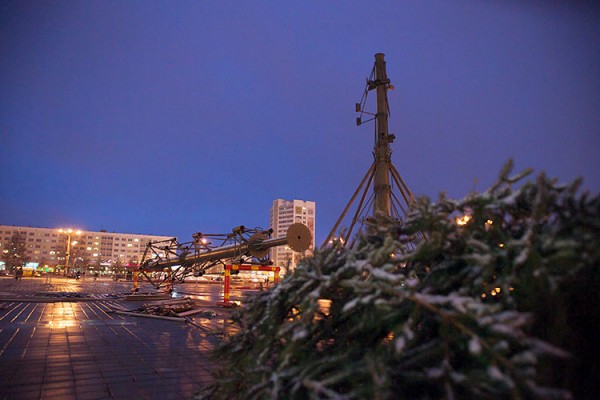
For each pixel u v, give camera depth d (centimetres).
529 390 112
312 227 14238
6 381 456
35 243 13988
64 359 571
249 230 1653
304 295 182
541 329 139
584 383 138
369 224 204
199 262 1934
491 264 144
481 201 165
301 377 149
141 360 568
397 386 134
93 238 14962
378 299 147
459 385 124
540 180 139
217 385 213
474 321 128
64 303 1616
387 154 1084
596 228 136
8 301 1622
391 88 1154
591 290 140
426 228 177
